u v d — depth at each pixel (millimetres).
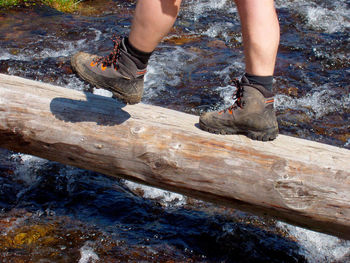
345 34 6098
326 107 4457
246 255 2773
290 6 7086
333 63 5316
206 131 2396
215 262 2705
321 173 2182
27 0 6809
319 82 4898
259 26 2041
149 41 2047
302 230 2975
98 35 5957
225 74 5047
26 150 2695
